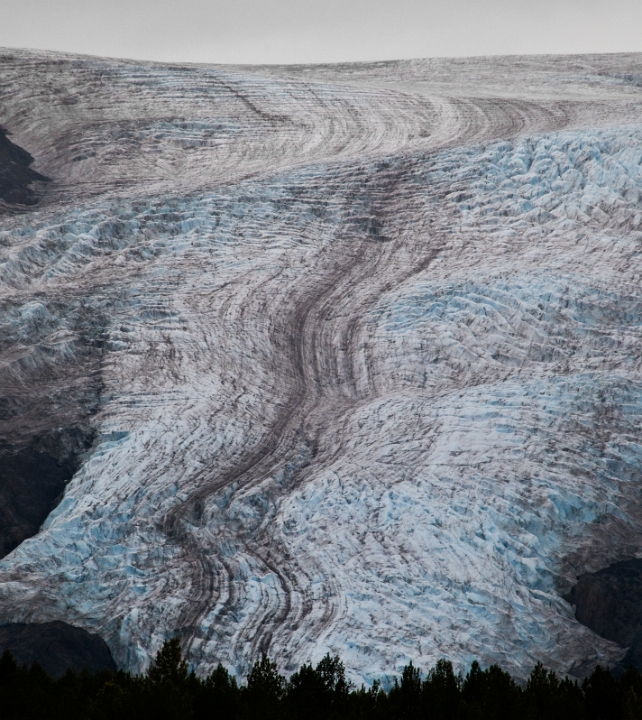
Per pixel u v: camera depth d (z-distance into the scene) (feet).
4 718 171.94
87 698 180.24
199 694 185.06
